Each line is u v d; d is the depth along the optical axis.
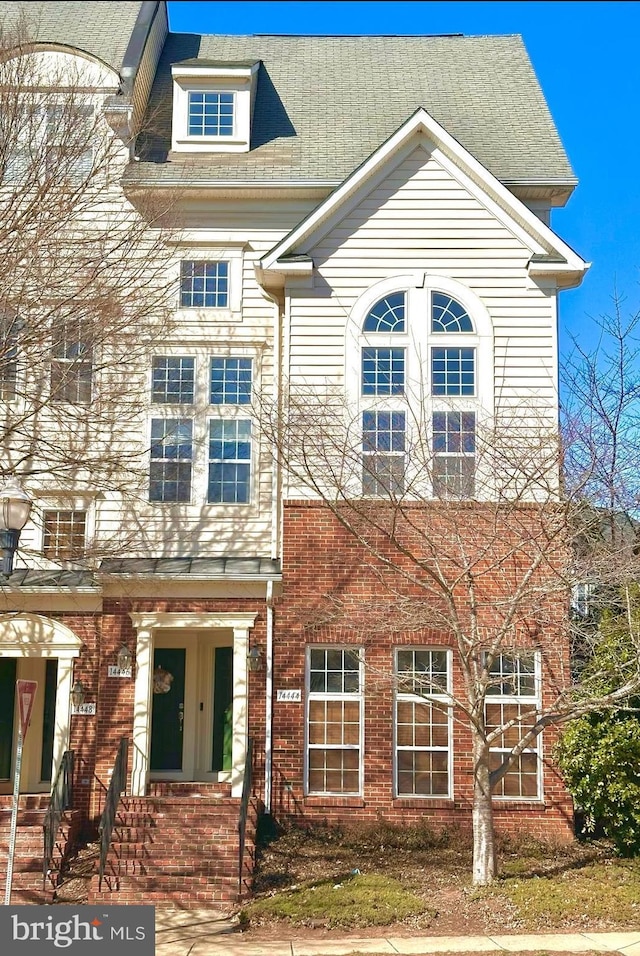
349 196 18.19
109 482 16.97
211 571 17.58
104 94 19.34
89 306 15.40
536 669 16.66
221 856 14.67
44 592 17.53
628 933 12.12
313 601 17.09
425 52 24.34
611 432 15.09
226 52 24.17
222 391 19.12
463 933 12.23
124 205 19.25
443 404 17.58
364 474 16.44
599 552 14.48
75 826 16.47
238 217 19.67
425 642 17.02
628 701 15.31
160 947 12.01
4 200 15.76
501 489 14.60
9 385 18.22
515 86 22.73
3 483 16.52
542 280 18.06
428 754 16.91
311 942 12.06
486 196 18.27
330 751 16.97
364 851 15.79
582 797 15.73
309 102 22.20
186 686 18.94
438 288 18.05
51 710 18.72
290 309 17.98
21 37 16.77
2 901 13.98
